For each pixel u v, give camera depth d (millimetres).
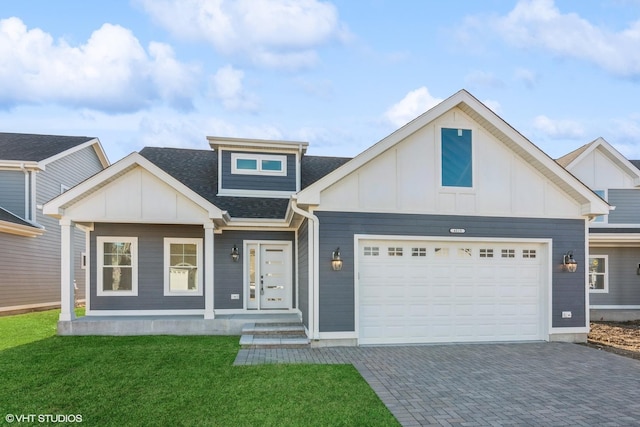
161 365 6750
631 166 14055
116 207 9625
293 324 9820
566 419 4785
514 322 9406
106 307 11125
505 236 9320
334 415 4719
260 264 11773
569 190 9469
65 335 9469
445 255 9227
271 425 4426
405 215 8961
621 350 8578
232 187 12820
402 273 9031
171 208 9758
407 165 9047
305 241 9578
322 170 14773
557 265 9484
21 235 14086
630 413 4992
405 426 4500
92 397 5223
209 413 4727
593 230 13820
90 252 11141
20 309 13945
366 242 8930
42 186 15375
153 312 11266
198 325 9789
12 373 6227
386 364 7102
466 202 9227
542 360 7551
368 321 8859
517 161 9469
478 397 5465
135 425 4398
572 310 9469
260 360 7211
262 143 12812
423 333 9031
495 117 9070
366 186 8859
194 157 14859
